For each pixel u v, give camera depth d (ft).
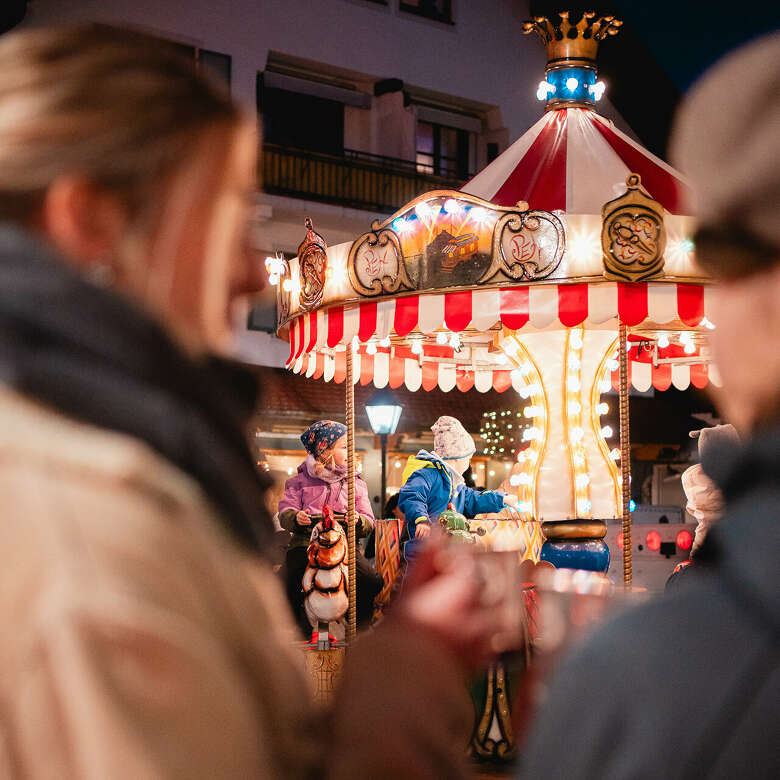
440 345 26.78
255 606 2.25
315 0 61.93
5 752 1.76
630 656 2.22
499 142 68.90
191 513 2.11
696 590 2.27
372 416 33.81
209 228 2.50
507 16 69.36
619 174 19.56
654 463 65.00
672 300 15.94
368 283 17.25
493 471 60.75
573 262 15.67
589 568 17.47
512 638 3.03
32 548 1.86
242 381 2.60
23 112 2.30
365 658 2.81
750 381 2.35
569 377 20.47
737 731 2.06
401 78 65.00
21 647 1.77
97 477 1.99
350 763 2.58
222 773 1.91
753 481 2.28
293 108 62.64
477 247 16.11
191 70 2.54
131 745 1.77
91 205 2.33
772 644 2.10
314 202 60.44
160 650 1.84
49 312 2.12
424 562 3.06
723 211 2.33
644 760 2.11
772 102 2.28
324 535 17.70
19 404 2.07
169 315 2.41
